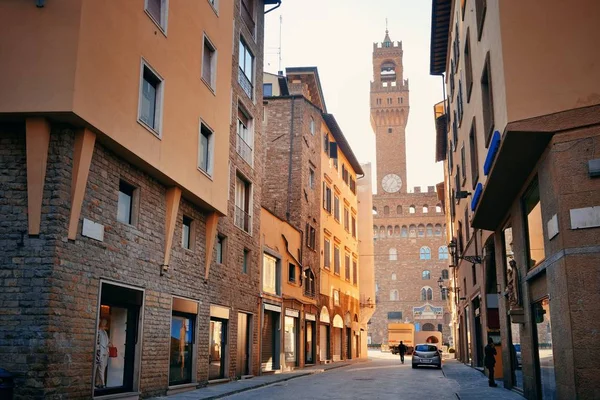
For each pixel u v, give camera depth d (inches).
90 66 500.1
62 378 469.1
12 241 471.2
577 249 435.5
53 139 488.7
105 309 551.8
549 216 479.2
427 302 3973.9
